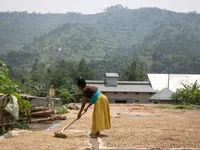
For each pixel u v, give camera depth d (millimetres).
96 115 7656
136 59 125188
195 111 20734
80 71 77812
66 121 12281
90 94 7773
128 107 26516
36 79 62750
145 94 55000
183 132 8547
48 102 19078
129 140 7168
